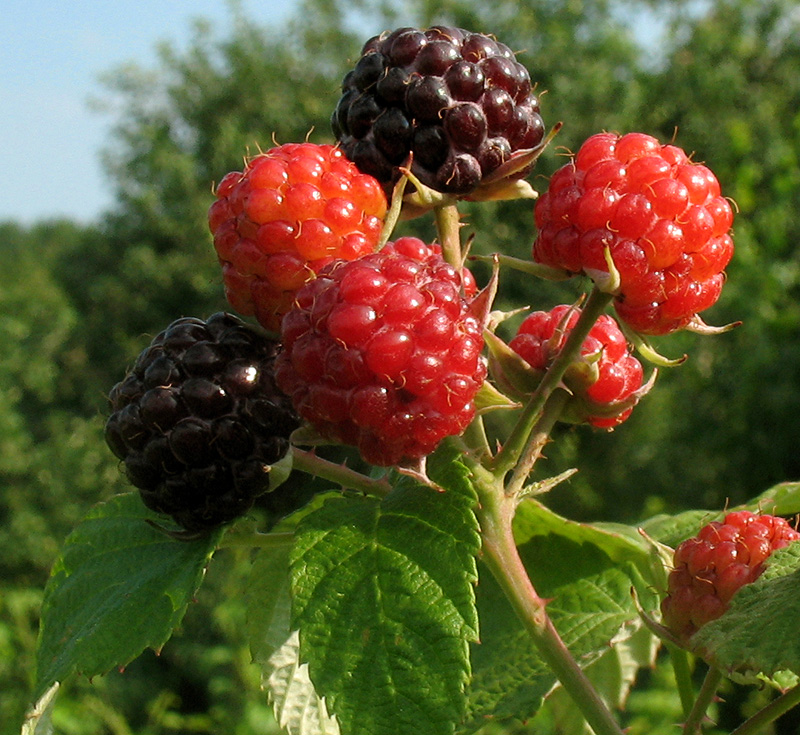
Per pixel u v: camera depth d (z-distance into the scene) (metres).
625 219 0.08
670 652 0.10
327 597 0.08
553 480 0.09
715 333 0.09
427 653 0.07
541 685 0.10
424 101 0.09
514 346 0.09
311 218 0.08
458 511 0.08
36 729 0.09
